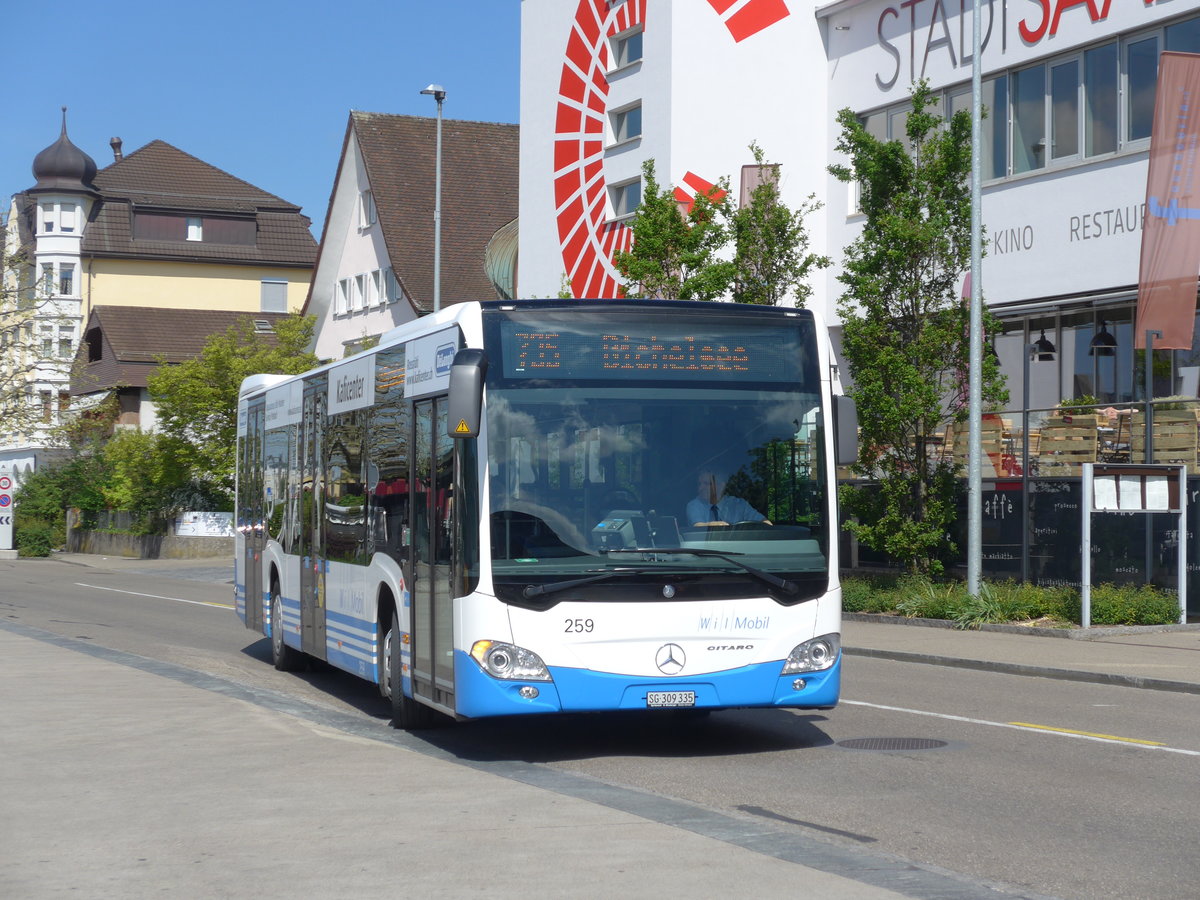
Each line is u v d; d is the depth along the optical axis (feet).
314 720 41.24
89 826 25.16
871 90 103.09
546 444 34.01
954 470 80.23
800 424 35.47
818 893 20.18
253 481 62.44
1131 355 81.00
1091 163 83.61
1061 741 37.76
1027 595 70.85
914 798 29.89
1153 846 25.34
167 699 42.27
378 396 42.37
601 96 119.44
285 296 291.17
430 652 36.73
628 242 116.78
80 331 276.21
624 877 21.13
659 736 39.27
